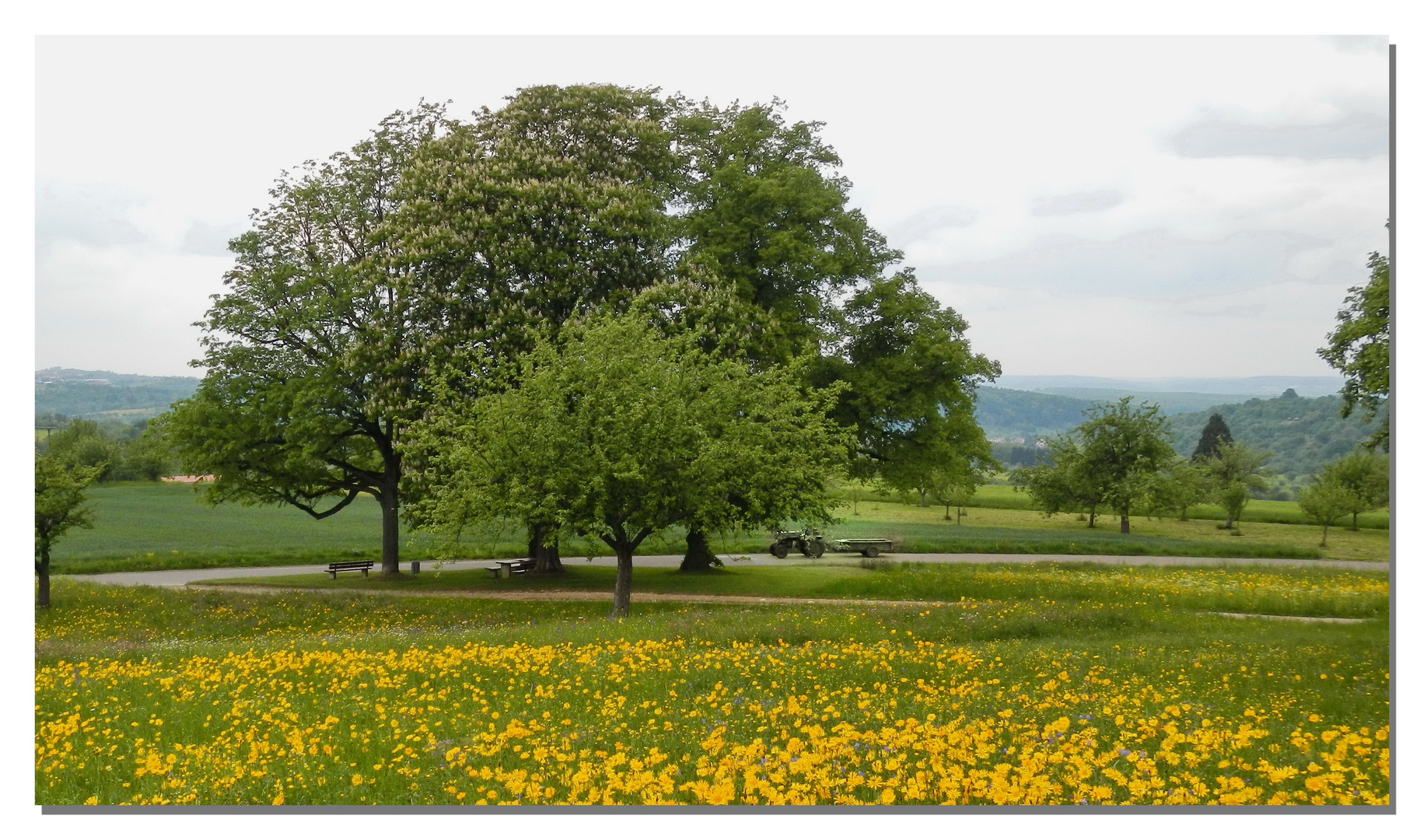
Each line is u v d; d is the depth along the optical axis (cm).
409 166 3403
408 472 2948
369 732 1088
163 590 2806
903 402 3453
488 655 1555
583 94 3322
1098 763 823
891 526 6056
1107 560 4125
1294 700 1225
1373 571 3422
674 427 2252
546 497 2219
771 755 913
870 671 1422
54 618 2469
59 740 1083
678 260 3216
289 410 3284
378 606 2547
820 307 3494
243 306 3369
